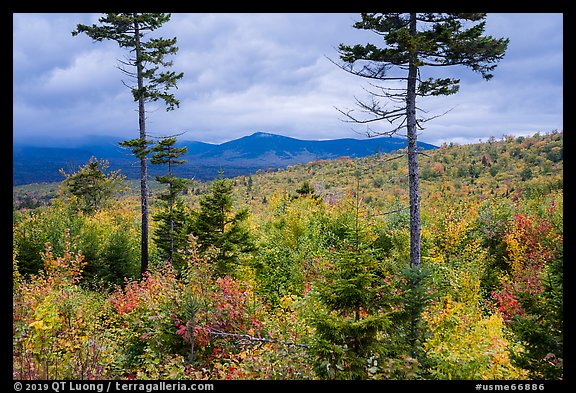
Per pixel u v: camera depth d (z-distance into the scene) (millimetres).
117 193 49125
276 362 8078
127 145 22719
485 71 14156
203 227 17938
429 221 28766
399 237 20438
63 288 11453
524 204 30344
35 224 24516
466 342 8359
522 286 10406
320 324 7301
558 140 110562
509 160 105000
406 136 14188
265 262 19953
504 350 8297
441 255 21781
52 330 8852
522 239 22859
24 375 6977
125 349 10867
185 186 24141
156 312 10734
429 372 7660
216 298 11070
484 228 25859
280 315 12312
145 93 22922
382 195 70812
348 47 13906
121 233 26828
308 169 152000
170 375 7637
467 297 16500
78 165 47312
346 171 110625
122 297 13852
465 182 94500
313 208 30109
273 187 124375
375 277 7461
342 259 7500
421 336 7945
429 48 12633
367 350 7223
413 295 7750
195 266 11633
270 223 28438
